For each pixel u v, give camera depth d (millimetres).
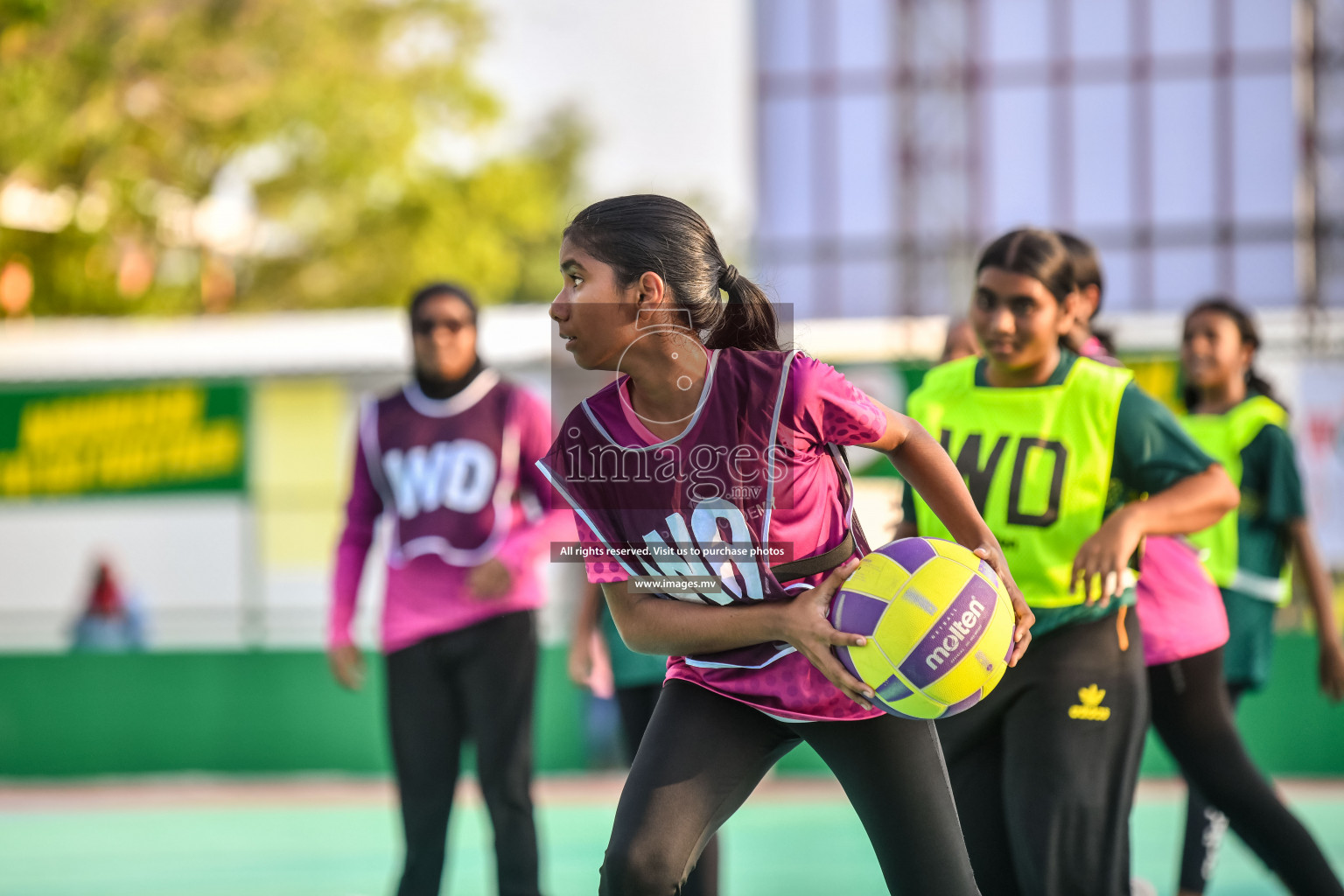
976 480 6277
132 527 16719
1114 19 42969
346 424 16562
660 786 4887
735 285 4980
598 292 4754
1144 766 14898
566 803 14000
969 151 40688
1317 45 40406
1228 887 9820
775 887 9945
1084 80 42969
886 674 4668
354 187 40188
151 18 36781
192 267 39812
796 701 4961
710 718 5039
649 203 4836
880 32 43469
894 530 6789
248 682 16547
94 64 35188
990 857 6160
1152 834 11820
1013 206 43344
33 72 33750
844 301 43531
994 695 6043
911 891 4953
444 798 7957
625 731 8062
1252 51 42250
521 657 7957
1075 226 43125
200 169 38906
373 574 16406
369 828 13062
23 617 16781
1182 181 42594
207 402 16688
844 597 4770
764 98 44062
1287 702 14727
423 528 8062
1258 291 42125
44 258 36406
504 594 7910
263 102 37656
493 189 42719
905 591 4703
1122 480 6273
